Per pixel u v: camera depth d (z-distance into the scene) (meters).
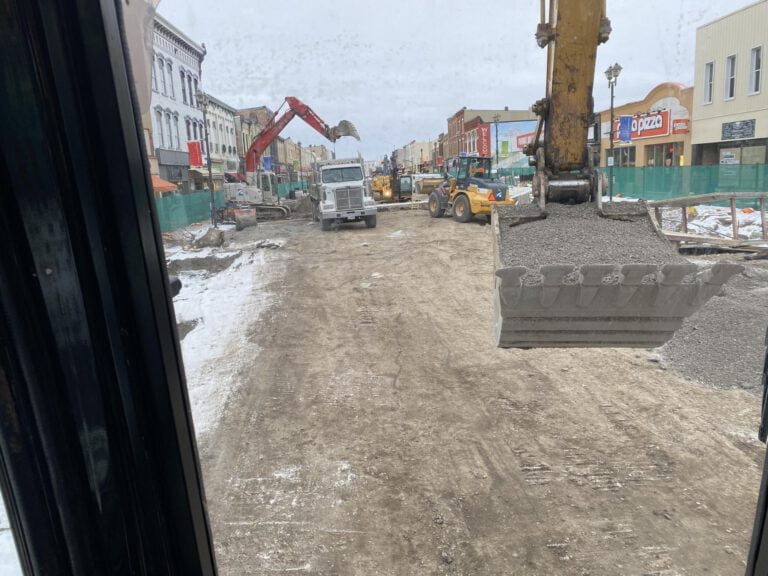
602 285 2.54
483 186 17.95
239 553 3.15
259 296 9.66
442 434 4.50
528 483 3.75
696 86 18.84
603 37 3.23
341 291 9.91
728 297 7.03
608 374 5.57
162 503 1.19
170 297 1.21
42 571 1.10
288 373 5.98
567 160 3.55
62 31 0.97
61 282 1.02
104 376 1.07
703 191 17.77
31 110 0.96
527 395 5.18
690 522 3.28
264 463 4.14
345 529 3.34
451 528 3.32
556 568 2.96
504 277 2.55
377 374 5.89
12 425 1.03
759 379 5.04
